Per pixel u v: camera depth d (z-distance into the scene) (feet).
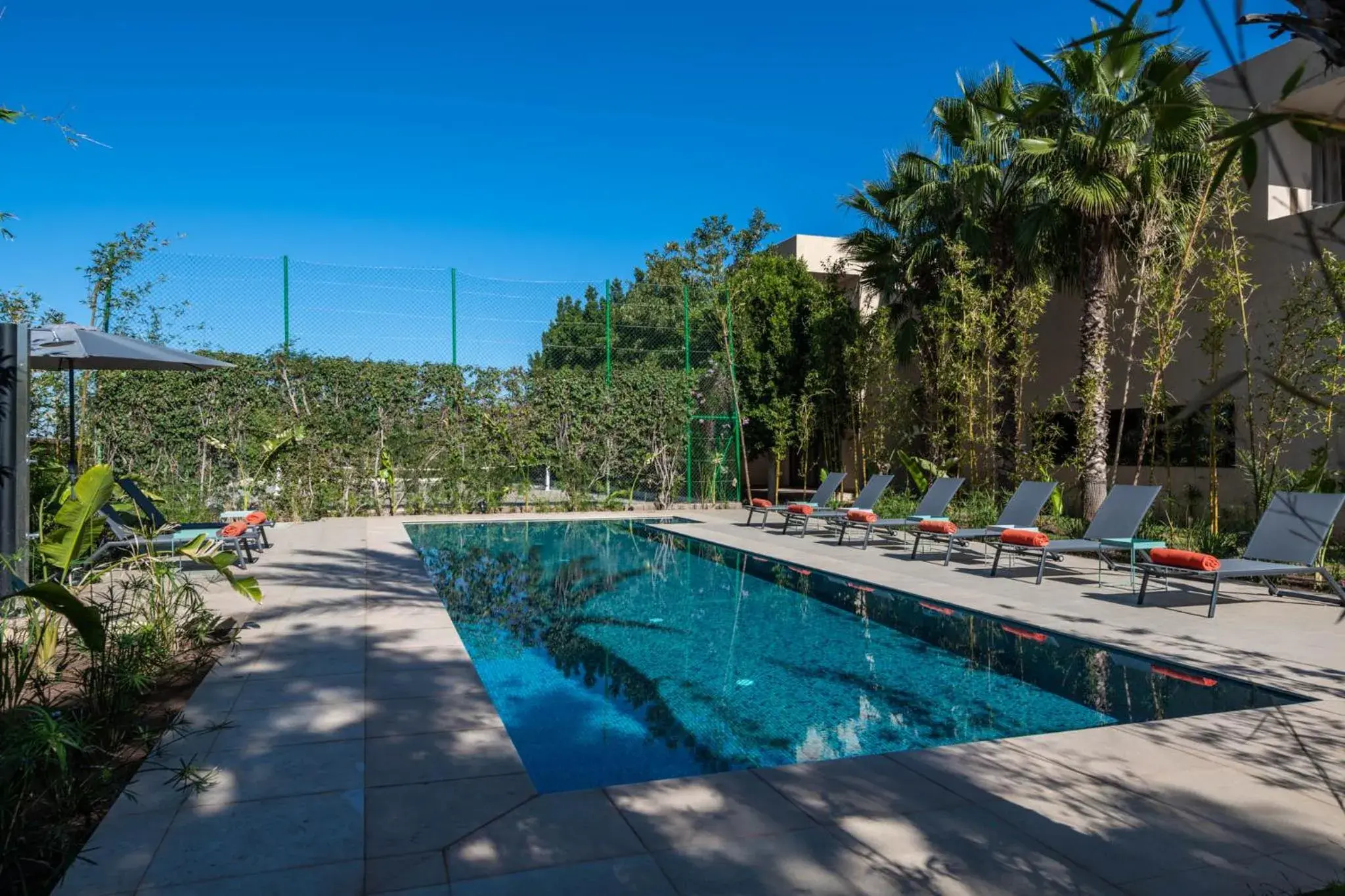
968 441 43.24
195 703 13.67
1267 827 9.43
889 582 26.37
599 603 25.08
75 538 16.10
